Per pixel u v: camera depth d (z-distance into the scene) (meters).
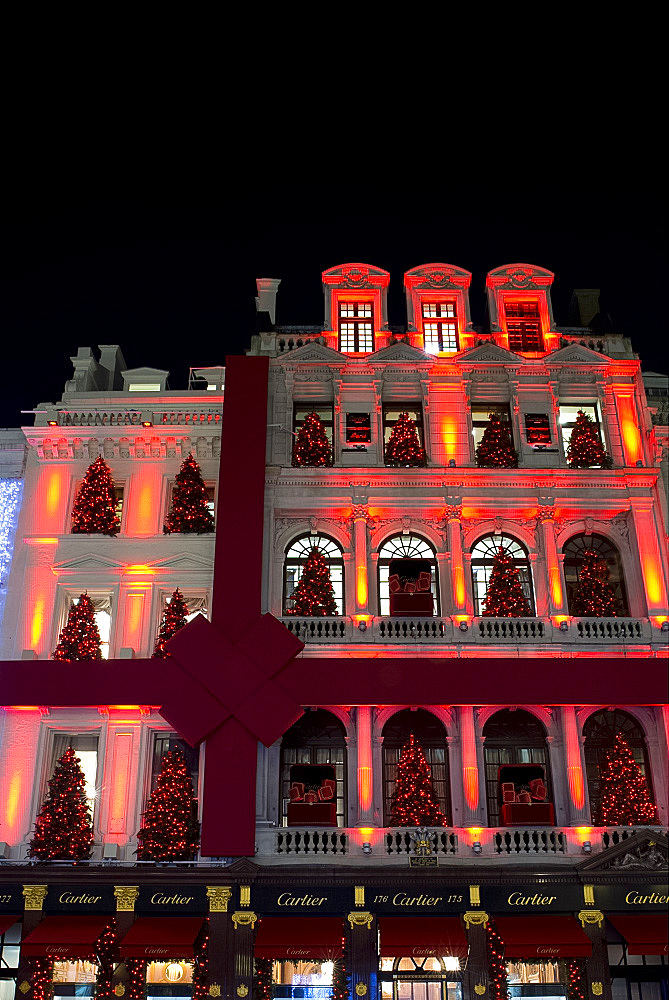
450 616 31.48
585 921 27.86
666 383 37.81
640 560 32.28
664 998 27.84
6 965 28.36
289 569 32.94
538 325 36.47
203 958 27.77
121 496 34.06
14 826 29.78
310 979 28.09
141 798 29.94
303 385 35.06
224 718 29.45
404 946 26.98
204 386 40.22
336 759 30.48
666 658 30.50
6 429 35.22
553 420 34.50
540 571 32.56
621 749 30.02
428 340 35.97
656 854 28.33
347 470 32.81
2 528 34.00
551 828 28.97
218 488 32.09
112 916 28.14
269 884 28.11
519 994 27.89
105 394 35.12
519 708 30.84
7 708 30.88
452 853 28.72
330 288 36.50
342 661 30.09
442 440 34.12
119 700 29.97
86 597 32.03
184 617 31.62
